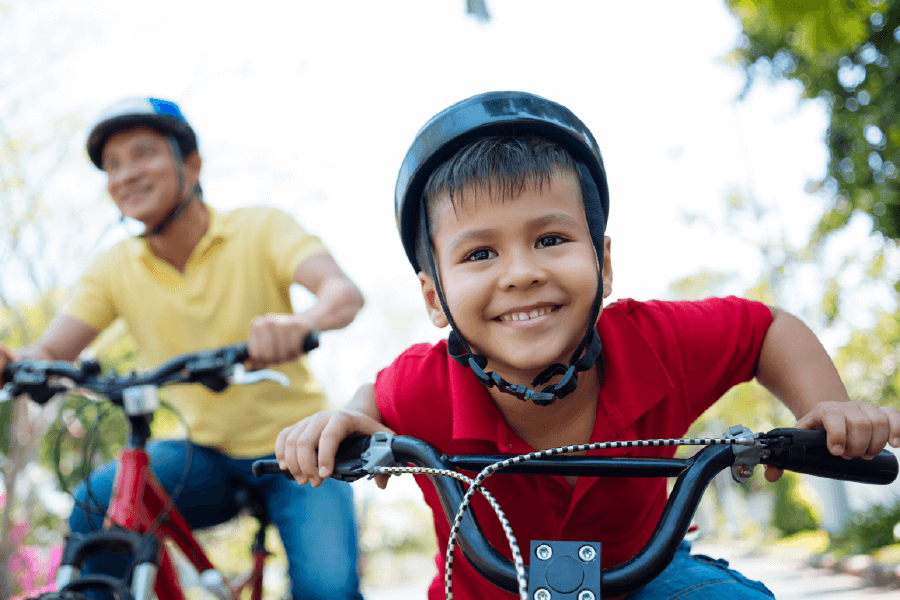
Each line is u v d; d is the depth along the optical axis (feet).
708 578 4.71
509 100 4.71
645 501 5.43
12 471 24.48
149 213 8.14
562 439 5.39
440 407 5.52
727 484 77.00
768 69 24.12
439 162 4.70
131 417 6.45
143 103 8.08
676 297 68.64
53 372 6.62
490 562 3.71
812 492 60.34
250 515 8.00
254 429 8.05
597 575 3.54
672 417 5.49
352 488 7.67
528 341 4.42
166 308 8.63
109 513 6.07
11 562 24.84
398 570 87.04
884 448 4.17
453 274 4.54
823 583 27.71
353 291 8.03
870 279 36.68
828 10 8.31
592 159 4.78
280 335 6.39
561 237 4.51
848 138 23.57
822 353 5.64
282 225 8.71
